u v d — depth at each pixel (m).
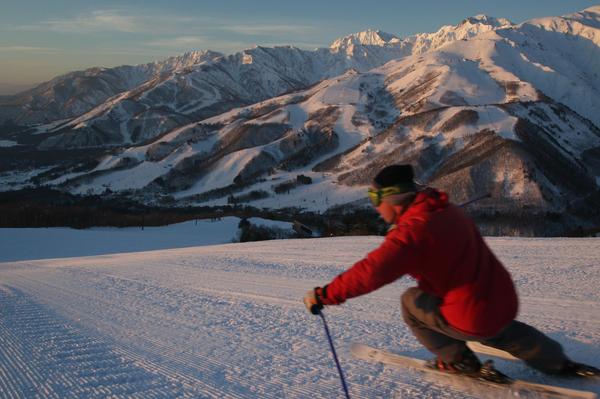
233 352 4.86
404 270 2.83
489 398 3.25
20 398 3.94
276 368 4.30
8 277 13.19
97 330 6.03
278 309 6.69
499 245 12.56
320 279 9.29
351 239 17.64
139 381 4.16
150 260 15.43
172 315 6.74
